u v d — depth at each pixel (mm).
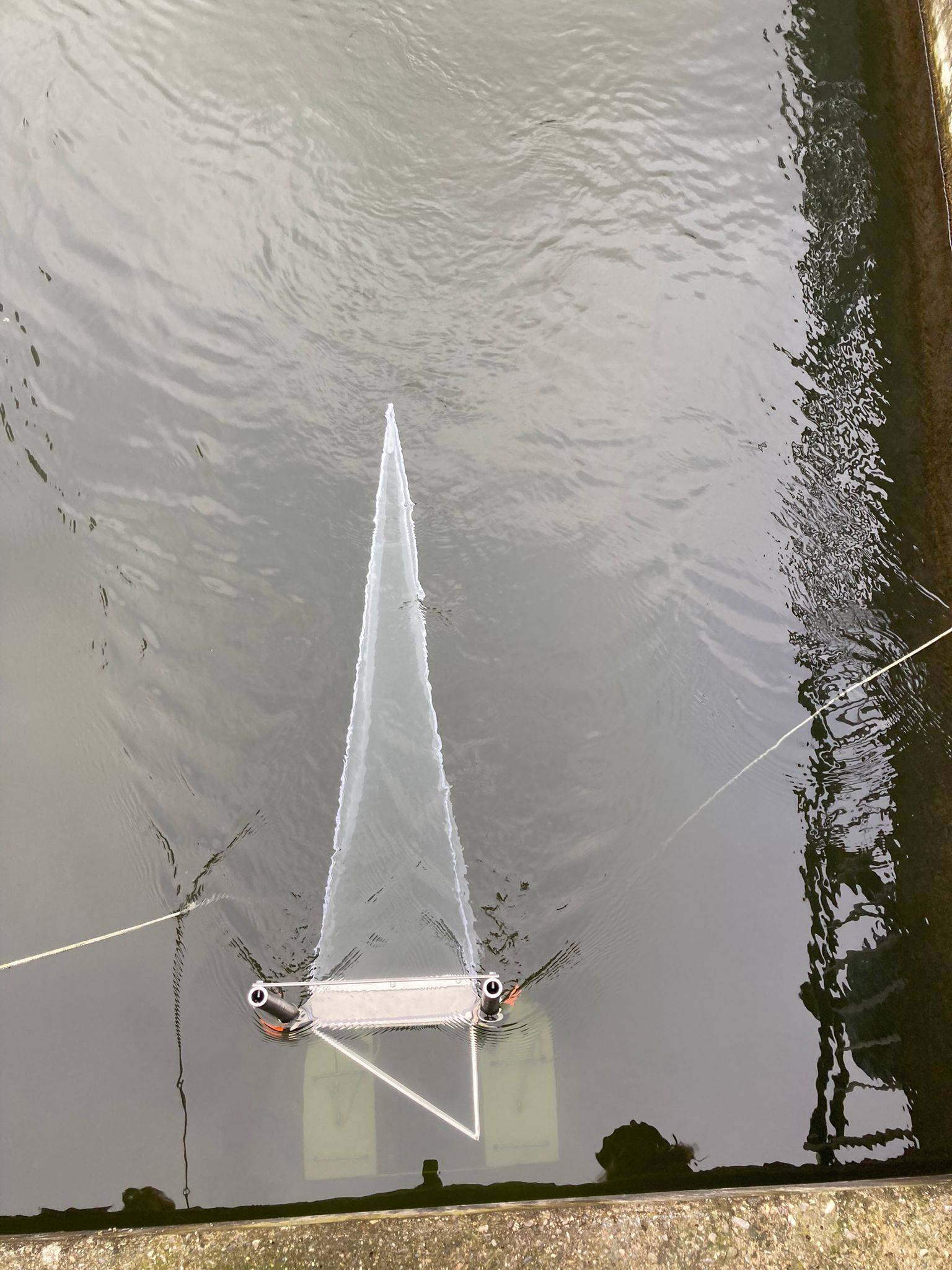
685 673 4645
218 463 4867
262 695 4504
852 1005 4090
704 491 4969
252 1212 3691
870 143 5512
